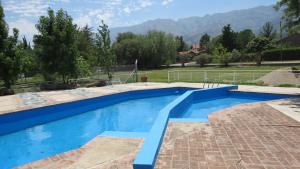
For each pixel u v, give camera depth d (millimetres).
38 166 4527
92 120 9891
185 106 10172
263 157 4180
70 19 17047
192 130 5719
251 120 6457
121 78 19547
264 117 6734
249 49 43344
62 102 10414
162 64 46031
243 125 6020
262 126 5898
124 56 45406
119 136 5918
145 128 8812
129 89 14125
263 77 16625
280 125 5945
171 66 46062
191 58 55938
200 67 38156
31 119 9406
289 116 6762
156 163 4055
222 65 36812
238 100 12320
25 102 10609
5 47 14891
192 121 6480
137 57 45031
